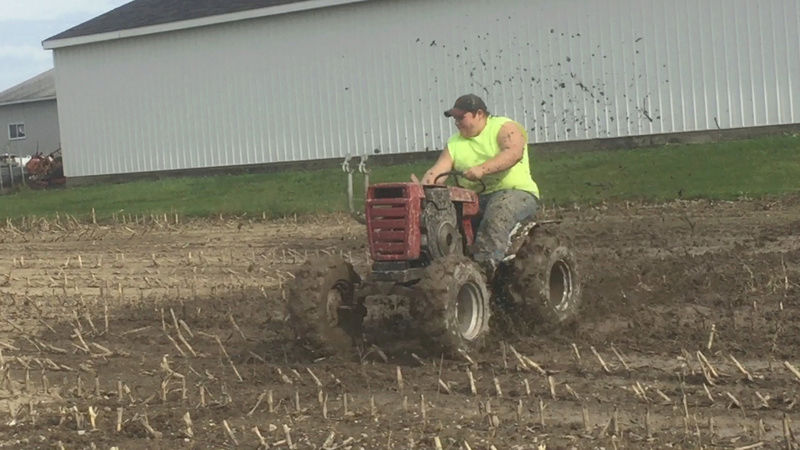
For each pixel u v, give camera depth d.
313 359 8.04
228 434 6.30
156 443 6.21
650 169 20.83
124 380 7.91
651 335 8.38
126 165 33.94
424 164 26.64
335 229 17.42
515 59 26.55
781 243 12.75
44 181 36.81
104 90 34.06
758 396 6.38
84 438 6.37
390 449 5.86
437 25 27.66
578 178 20.95
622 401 6.60
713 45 23.81
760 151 20.91
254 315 10.24
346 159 8.27
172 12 32.75
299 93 30.27
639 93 24.86
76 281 13.20
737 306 9.31
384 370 7.62
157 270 13.82
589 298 9.84
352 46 29.16
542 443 5.79
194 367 8.22
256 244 16.03
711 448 5.61
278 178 26.34
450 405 6.70
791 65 22.98
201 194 24.98
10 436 6.49
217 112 31.88
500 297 8.48
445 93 27.75
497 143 8.44
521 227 8.41
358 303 8.19
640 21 24.66
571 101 25.81
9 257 16.08
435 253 7.82
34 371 8.30
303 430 6.32
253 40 30.91
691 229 14.26
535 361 7.71
